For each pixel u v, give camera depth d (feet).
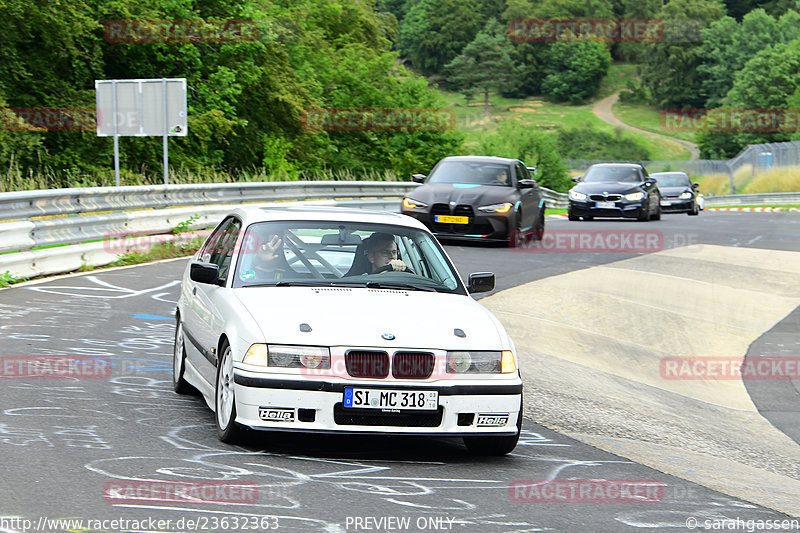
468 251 161.27
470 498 44.27
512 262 150.41
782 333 120.26
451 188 166.09
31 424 53.16
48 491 40.96
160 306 100.94
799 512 47.21
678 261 164.35
